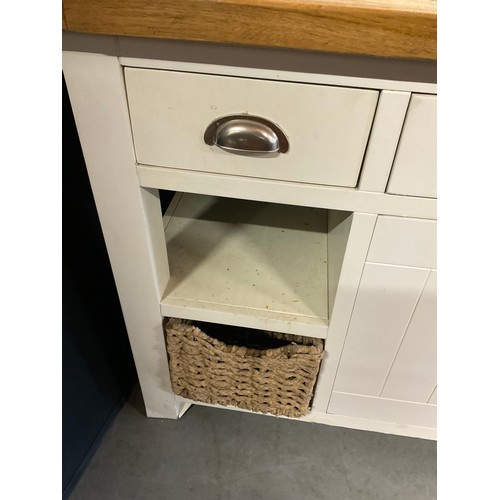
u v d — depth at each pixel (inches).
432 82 18.1
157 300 29.5
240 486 36.4
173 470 37.1
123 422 39.9
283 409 33.5
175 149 21.8
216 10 16.4
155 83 19.7
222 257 33.0
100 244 34.4
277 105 19.5
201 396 34.2
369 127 19.7
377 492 36.4
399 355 30.3
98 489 35.8
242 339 34.9
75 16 17.3
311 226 35.7
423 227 23.0
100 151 22.3
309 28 16.4
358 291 26.6
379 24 16.1
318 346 29.9
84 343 33.7
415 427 37.4
